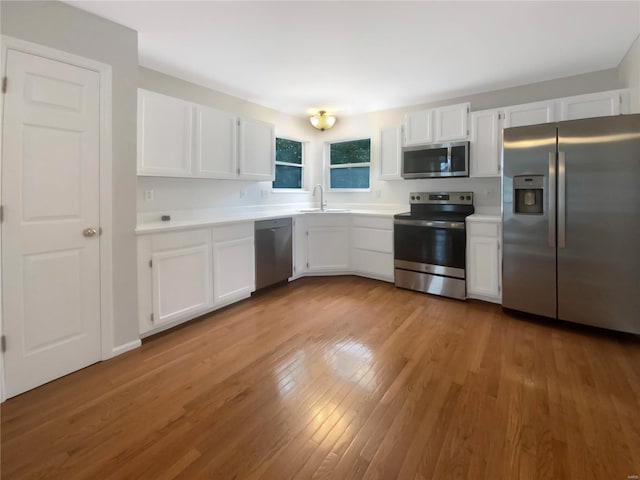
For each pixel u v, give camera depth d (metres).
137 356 2.27
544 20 2.27
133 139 2.32
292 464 1.34
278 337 2.57
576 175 2.59
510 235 2.94
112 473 1.30
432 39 2.52
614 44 2.64
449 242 3.49
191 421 1.60
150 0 1.97
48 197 1.92
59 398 1.79
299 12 2.15
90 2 1.96
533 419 1.60
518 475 1.28
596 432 1.50
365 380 1.96
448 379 1.96
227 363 2.17
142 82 3.02
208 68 3.07
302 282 4.15
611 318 2.54
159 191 3.12
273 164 3.92
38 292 1.90
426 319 2.93
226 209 3.82
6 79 1.73
